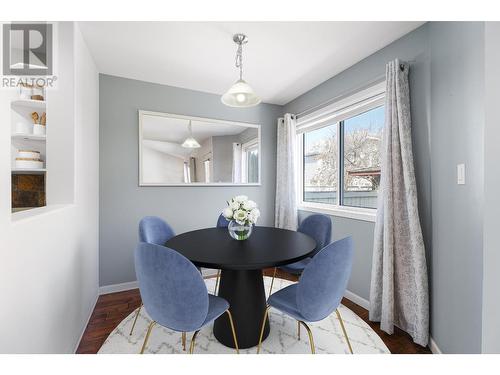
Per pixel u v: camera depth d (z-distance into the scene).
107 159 2.60
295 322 1.99
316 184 3.23
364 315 2.13
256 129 3.47
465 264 1.34
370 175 2.42
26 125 2.00
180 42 2.03
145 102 2.79
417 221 1.71
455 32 1.42
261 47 2.11
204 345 1.70
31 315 1.02
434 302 1.62
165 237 2.21
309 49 2.14
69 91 1.69
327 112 2.80
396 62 1.81
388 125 1.87
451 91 1.46
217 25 1.80
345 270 1.25
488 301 1.21
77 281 1.70
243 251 1.54
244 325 1.67
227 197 3.28
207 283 2.83
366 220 2.27
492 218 1.20
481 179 1.22
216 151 3.19
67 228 1.49
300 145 3.49
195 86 2.95
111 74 2.61
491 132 1.20
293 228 3.24
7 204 0.85
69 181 1.66
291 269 2.11
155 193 2.84
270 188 3.58
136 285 2.73
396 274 1.87
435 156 1.62
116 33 1.89
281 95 3.29
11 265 0.87
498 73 1.18
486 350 1.22
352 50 2.16
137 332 1.84
